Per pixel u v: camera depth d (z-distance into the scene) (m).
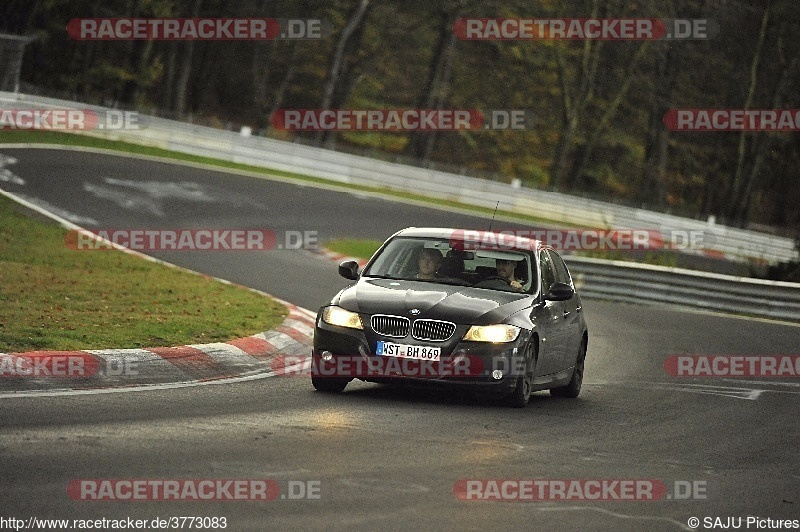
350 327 38.34
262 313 58.94
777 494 27.94
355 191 150.75
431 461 28.23
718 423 39.62
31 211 96.75
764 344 67.69
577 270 92.62
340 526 21.50
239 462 26.41
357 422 33.34
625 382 49.94
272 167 156.75
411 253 42.31
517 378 38.31
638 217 170.88
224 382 40.19
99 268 73.19
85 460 25.52
